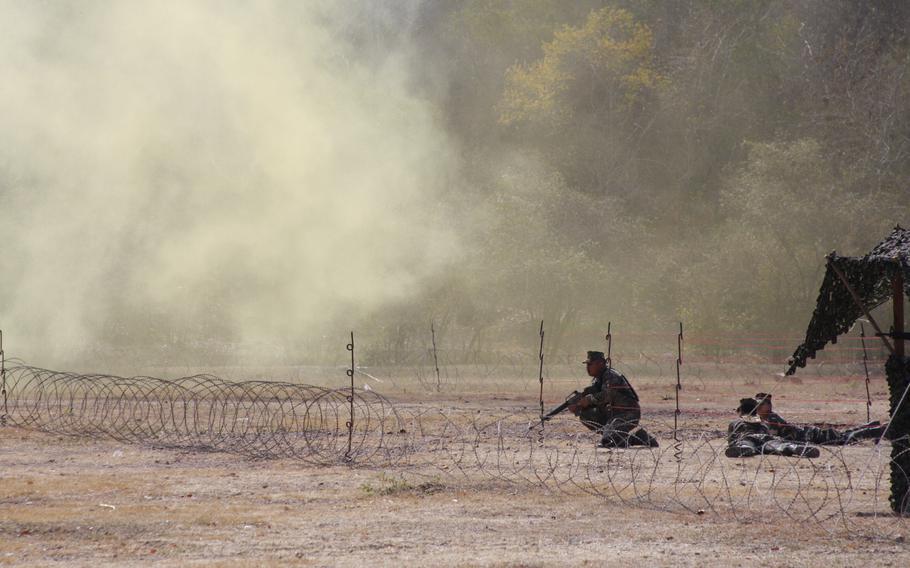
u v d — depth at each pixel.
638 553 30.38
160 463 47.00
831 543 31.70
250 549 30.72
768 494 39.88
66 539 31.83
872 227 153.88
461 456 47.94
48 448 50.91
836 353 125.69
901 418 35.97
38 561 29.14
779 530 33.47
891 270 34.84
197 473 44.28
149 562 29.09
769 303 148.62
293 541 31.75
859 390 94.31
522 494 39.69
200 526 33.75
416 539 32.09
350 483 42.00
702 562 29.34
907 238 36.06
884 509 36.88
